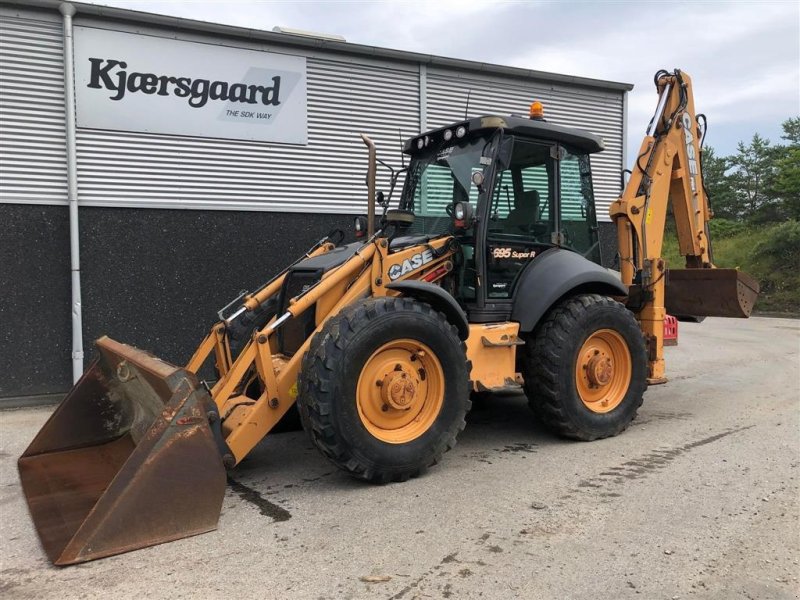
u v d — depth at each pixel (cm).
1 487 380
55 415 407
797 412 545
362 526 314
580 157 514
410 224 459
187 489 303
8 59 607
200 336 694
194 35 675
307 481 385
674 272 604
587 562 273
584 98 936
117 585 257
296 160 738
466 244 452
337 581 259
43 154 623
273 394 372
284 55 722
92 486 350
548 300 442
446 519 321
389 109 791
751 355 879
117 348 397
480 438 479
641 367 486
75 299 627
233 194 705
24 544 298
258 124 714
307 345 377
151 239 669
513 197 466
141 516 291
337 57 755
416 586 254
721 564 270
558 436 472
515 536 300
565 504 339
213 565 273
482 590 250
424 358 391
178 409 304
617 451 438
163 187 671
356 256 404
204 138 688
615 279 486
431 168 496
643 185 546
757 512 326
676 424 510
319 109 748
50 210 628
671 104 569
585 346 465
